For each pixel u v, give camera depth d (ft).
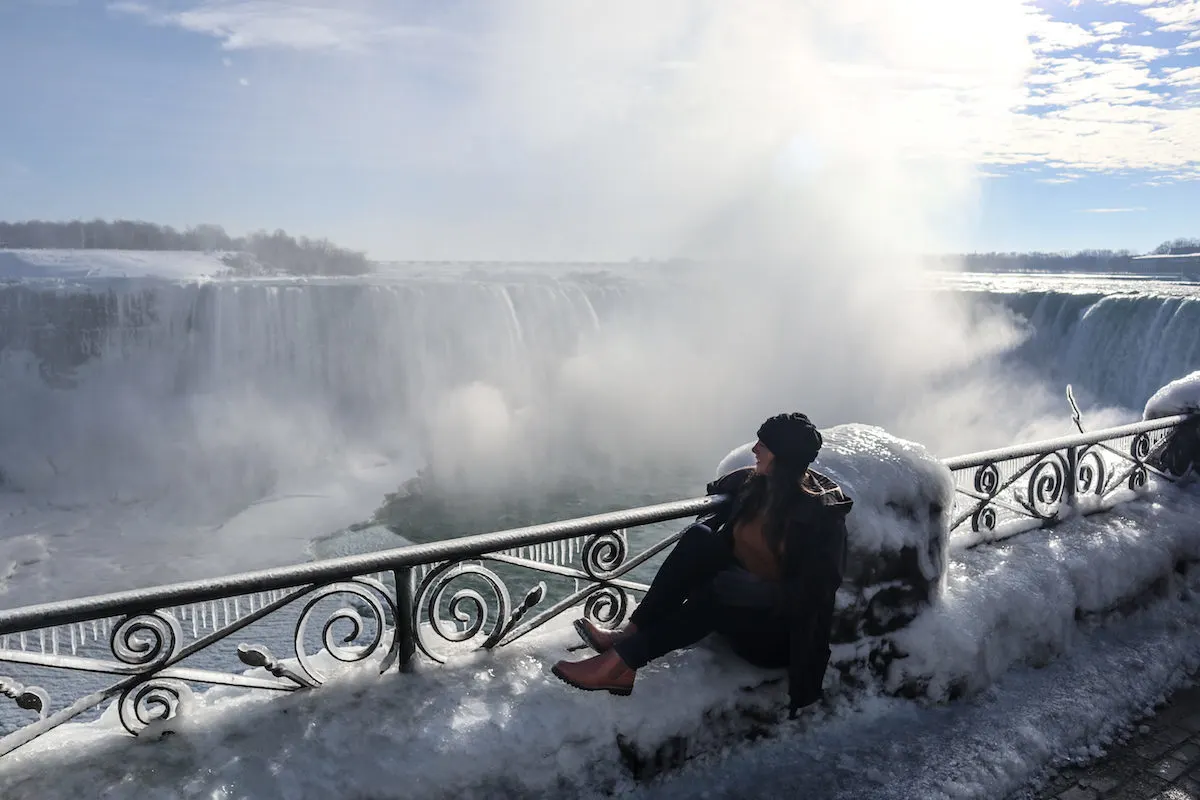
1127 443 15.69
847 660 9.50
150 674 6.98
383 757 7.02
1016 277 277.64
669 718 8.20
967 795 8.38
